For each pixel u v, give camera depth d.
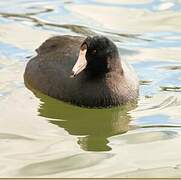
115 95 14.02
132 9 19.27
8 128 12.92
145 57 16.39
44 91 14.55
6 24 18.11
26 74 15.19
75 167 11.48
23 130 12.85
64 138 12.59
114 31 17.84
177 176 11.15
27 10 19.06
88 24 18.22
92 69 14.01
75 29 17.84
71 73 13.61
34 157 11.80
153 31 17.92
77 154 11.95
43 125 13.13
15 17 18.56
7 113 13.55
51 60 14.90
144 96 14.48
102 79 14.07
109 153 12.03
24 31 17.72
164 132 12.88
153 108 13.91
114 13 19.02
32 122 13.23
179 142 12.45
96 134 12.85
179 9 19.17
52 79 14.52
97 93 13.97
